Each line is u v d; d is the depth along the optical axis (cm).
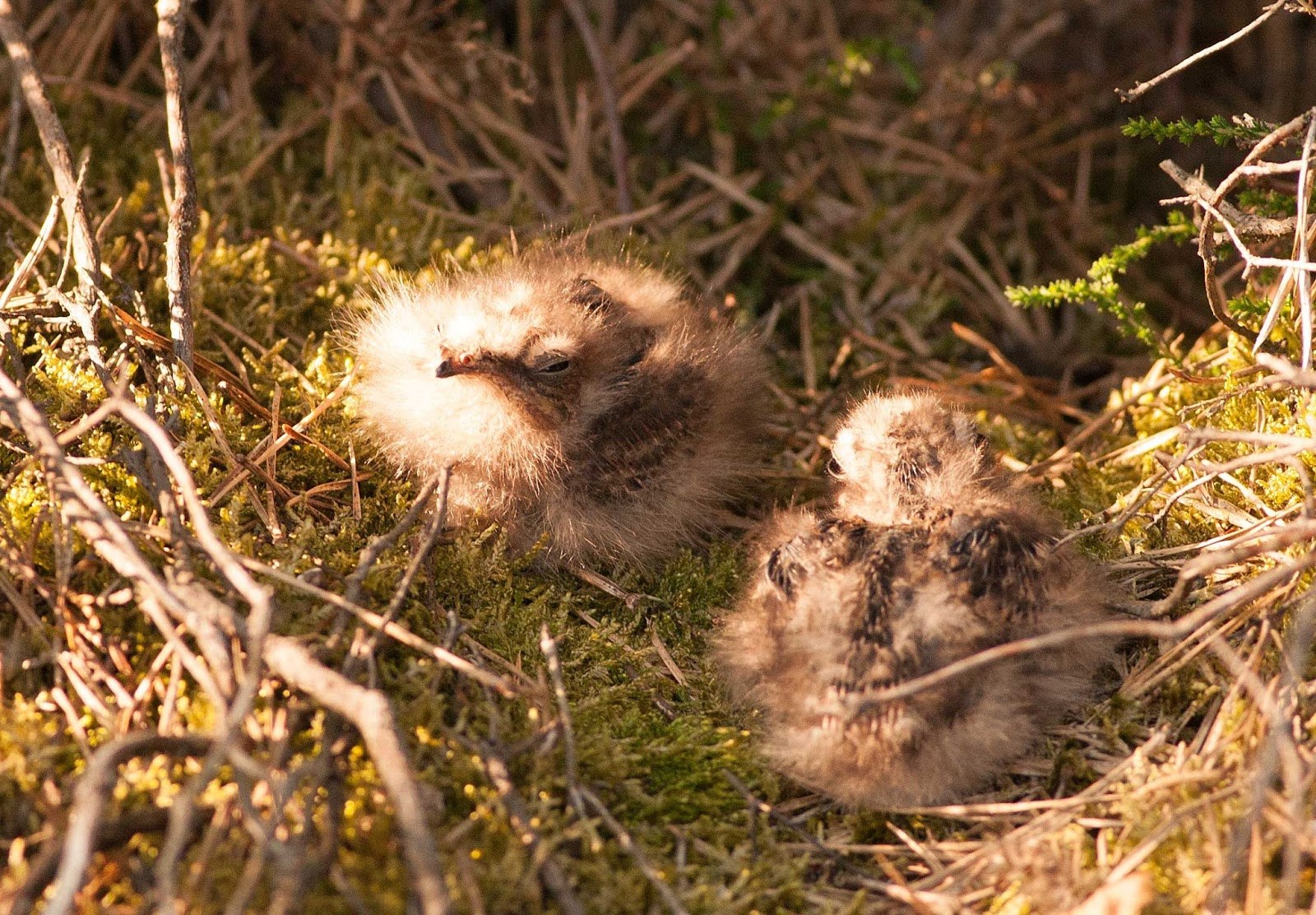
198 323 1332
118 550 930
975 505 1038
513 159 1795
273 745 881
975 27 2045
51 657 959
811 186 1842
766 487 1364
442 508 1075
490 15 1902
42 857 771
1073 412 1494
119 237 1367
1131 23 1980
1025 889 875
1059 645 985
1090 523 1217
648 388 1236
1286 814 851
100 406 1144
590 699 1038
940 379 1578
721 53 1898
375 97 1788
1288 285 1135
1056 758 993
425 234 1558
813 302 1723
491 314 1188
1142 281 1769
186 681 949
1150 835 886
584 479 1217
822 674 944
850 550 1002
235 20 1714
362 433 1242
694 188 1845
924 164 1898
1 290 1297
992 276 1809
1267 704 868
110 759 762
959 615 948
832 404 1503
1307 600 994
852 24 2031
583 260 1376
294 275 1459
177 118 1215
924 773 941
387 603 1073
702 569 1241
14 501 1066
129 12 1719
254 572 1030
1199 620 872
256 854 766
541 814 903
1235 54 1973
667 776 1002
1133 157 1911
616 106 1742
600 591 1223
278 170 1662
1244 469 1191
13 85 1494
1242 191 1349
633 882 884
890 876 923
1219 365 1345
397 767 791
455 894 818
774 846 952
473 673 953
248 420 1266
